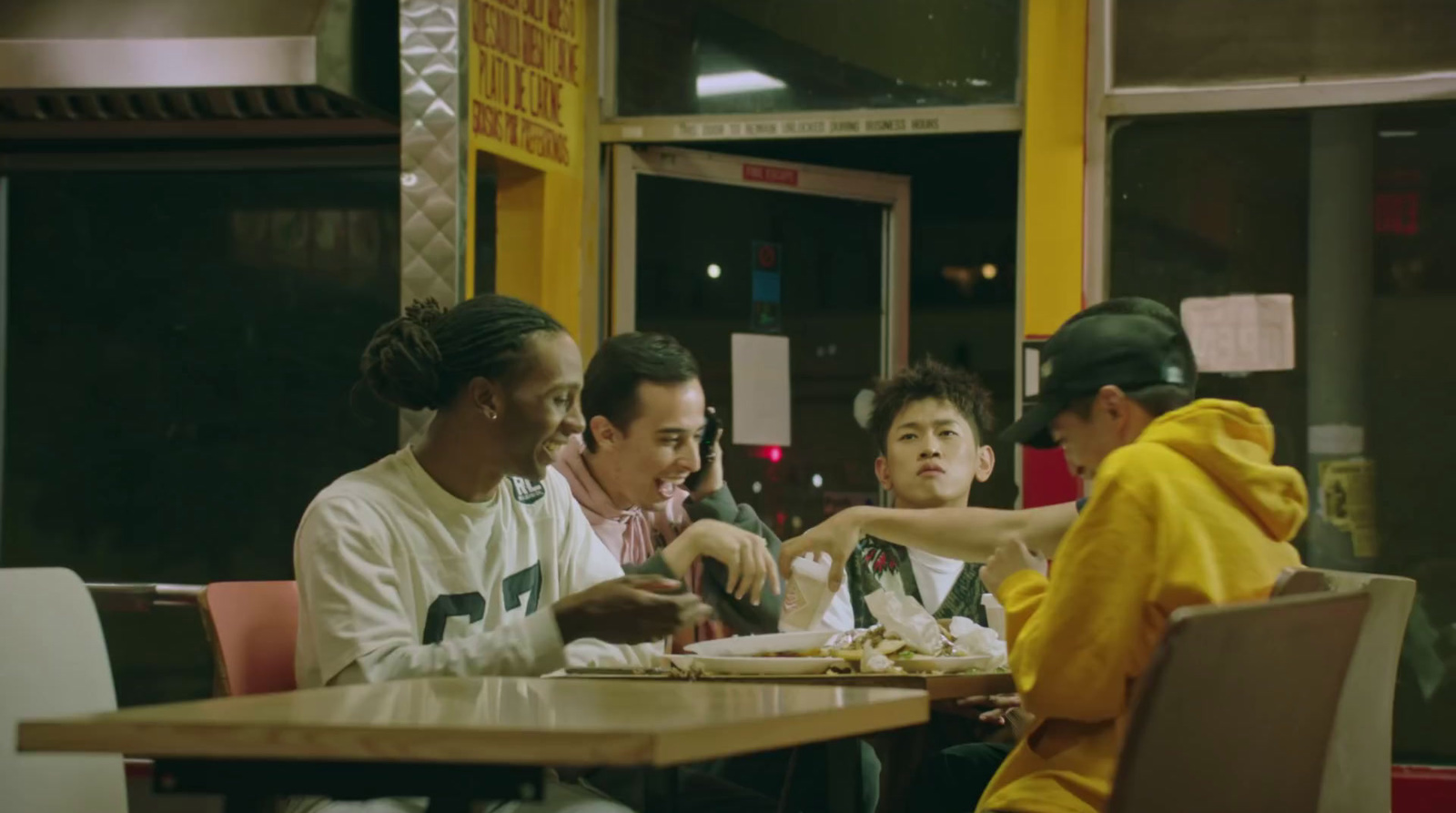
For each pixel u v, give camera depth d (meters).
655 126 4.66
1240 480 2.13
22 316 4.99
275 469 4.95
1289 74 4.30
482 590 2.49
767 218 4.96
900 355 5.11
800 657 2.46
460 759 1.39
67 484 4.98
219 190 4.96
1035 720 2.29
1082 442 2.37
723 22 4.67
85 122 4.54
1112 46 4.39
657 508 3.31
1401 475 4.29
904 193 5.16
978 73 4.54
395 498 2.42
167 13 4.07
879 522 2.69
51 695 2.08
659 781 2.48
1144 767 1.47
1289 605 1.62
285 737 1.42
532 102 4.33
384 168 4.82
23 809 2.00
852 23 4.62
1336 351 4.32
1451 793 4.15
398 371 2.43
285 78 3.97
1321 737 1.77
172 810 4.09
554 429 2.47
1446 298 4.27
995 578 2.37
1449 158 4.27
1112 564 2.07
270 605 2.46
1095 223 4.38
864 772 3.00
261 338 4.96
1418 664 4.25
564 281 4.51
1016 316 4.46
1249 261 4.36
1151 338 2.34
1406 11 4.24
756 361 4.91
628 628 2.19
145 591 2.84
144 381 4.98
